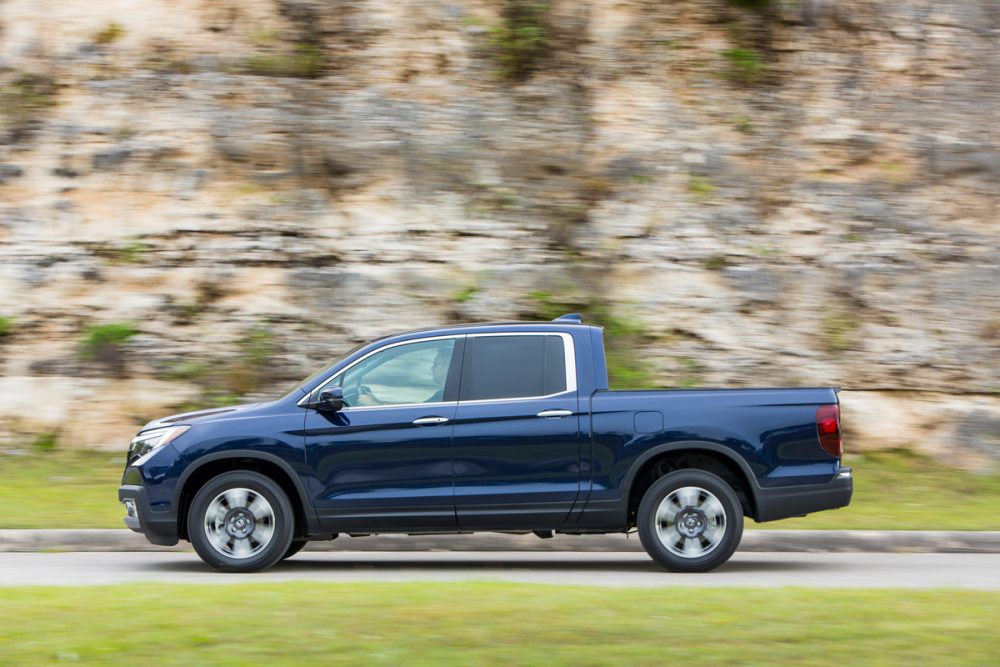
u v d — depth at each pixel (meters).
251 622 10.74
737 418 17.69
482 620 10.89
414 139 33.16
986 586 16.41
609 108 33.94
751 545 21.61
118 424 29.84
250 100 33.31
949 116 34.03
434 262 31.88
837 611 11.52
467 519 17.64
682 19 34.94
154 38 33.88
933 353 31.45
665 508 17.62
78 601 12.05
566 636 10.23
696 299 31.88
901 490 27.20
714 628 10.62
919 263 32.41
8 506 23.89
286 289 31.47
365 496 17.66
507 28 34.53
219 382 30.45
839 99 34.25
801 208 33.00
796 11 34.91
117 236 31.88
